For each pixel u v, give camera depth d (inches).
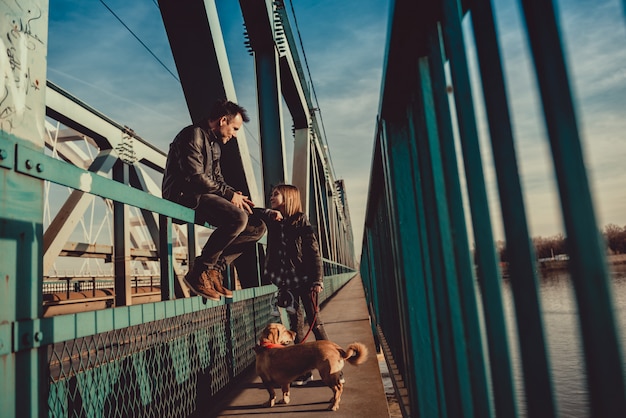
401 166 68.5
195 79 199.2
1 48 60.5
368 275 405.7
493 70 25.0
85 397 67.4
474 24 26.4
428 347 65.2
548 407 22.3
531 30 20.3
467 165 30.1
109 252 594.6
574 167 18.2
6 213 57.3
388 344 160.7
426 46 43.8
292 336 129.1
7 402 53.3
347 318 293.7
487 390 35.4
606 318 16.9
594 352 17.1
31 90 65.5
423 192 50.1
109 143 545.6
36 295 60.8
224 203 117.4
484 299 29.4
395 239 75.0
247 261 191.0
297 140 531.5
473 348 36.3
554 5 19.0
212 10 193.0
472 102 29.7
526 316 23.2
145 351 87.3
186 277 114.8
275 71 339.3
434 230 47.6
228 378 138.9
